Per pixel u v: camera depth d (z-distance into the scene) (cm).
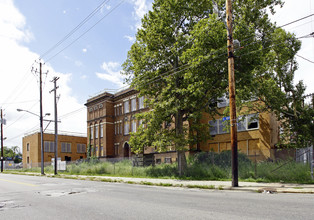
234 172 1379
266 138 2650
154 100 2300
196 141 2408
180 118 2266
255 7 1988
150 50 2298
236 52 1727
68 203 978
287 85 2100
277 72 2103
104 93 4816
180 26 2273
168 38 2244
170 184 1630
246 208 784
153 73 2309
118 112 4709
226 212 734
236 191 1273
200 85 1858
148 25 2305
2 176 3203
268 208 773
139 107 4244
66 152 5831
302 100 2133
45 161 5462
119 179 2111
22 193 1330
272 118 2689
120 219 690
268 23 2017
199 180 1823
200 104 2166
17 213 820
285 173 1570
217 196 1077
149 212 768
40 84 3541
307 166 1602
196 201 949
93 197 1124
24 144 6294
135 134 2361
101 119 4812
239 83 1847
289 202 873
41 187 1623
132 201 988
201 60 1759
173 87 2161
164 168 2350
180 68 2119
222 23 1772
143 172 2444
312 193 1115
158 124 2205
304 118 2056
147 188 1505
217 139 3153
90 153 5016
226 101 3070
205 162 2183
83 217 730
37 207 916
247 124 2859
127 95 4519
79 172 3288
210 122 3262
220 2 1967
